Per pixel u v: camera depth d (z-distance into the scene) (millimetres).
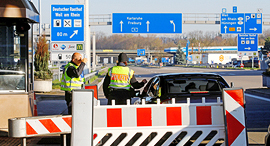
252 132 13945
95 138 8336
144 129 8430
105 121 8344
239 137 8398
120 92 11938
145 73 76188
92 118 7867
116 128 8367
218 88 12617
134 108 8406
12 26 13461
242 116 8438
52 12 34156
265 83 35969
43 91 31719
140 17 45844
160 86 12516
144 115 8438
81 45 34406
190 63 191250
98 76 61156
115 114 8367
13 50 13500
